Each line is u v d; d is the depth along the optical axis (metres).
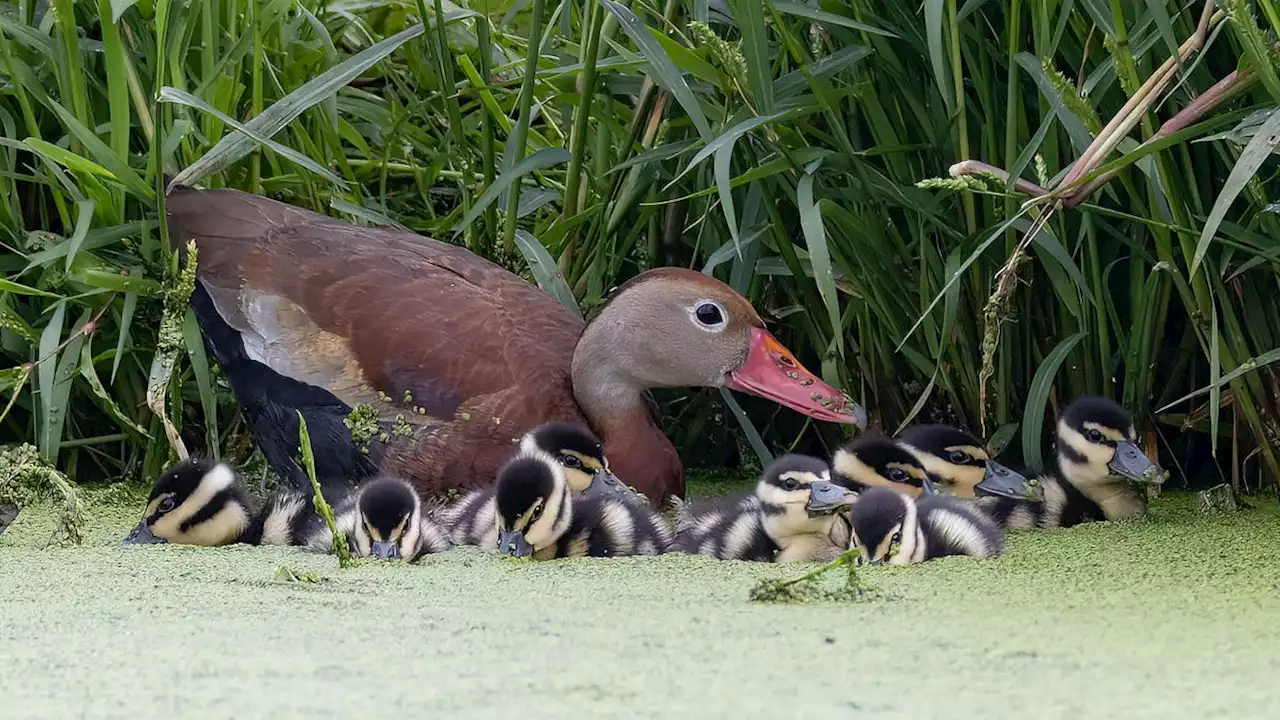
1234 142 8.02
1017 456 9.89
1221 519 8.80
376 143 11.55
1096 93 8.55
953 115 8.72
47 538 8.56
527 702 4.57
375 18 11.87
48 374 9.21
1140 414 9.32
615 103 10.38
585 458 8.59
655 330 9.09
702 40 8.27
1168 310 9.83
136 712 4.54
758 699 4.59
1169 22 7.31
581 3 10.60
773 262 9.72
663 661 5.10
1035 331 9.72
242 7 10.17
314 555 7.84
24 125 10.24
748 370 9.24
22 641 5.57
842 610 6.02
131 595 6.56
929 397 10.00
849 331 10.18
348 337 8.84
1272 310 9.16
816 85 8.56
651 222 10.35
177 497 8.36
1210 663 5.04
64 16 9.34
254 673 5.00
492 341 8.95
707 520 8.38
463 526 8.30
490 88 9.88
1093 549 7.77
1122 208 9.05
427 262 9.27
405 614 6.01
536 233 10.58
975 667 4.99
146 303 9.80
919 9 8.85
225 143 9.05
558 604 6.22
